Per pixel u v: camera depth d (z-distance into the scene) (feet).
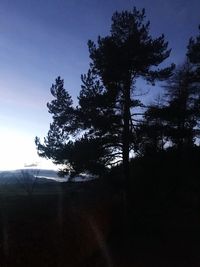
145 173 118.01
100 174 97.19
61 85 104.68
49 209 67.41
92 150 96.48
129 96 99.55
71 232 43.50
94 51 101.96
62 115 102.37
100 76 102.22
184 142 123.13
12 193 101.96
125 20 103.24
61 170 100.78
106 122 96.89
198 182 110.32
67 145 99.04
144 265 52.08
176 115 100.83
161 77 102.17
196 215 90.63
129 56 98.89
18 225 40.19
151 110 99.50
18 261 29.12
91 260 53.31
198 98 121.19
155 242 67.21
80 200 86.17
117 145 99.30
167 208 98.68
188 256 57.52
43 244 33.86
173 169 116.57
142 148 101.09
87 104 99.40
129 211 90.17
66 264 40.32
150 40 102.68
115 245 64.80
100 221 62.03
